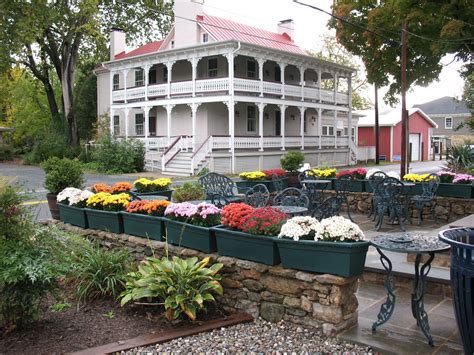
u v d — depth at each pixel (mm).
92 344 3541
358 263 3576
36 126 33562
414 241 3652
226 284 4238
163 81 26828
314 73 29938
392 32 18703
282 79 24031
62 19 25922
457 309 2932
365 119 37156
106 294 4531
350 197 9727
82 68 33156
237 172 21641
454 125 47438
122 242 5395
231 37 24422
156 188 8398
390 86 21812
